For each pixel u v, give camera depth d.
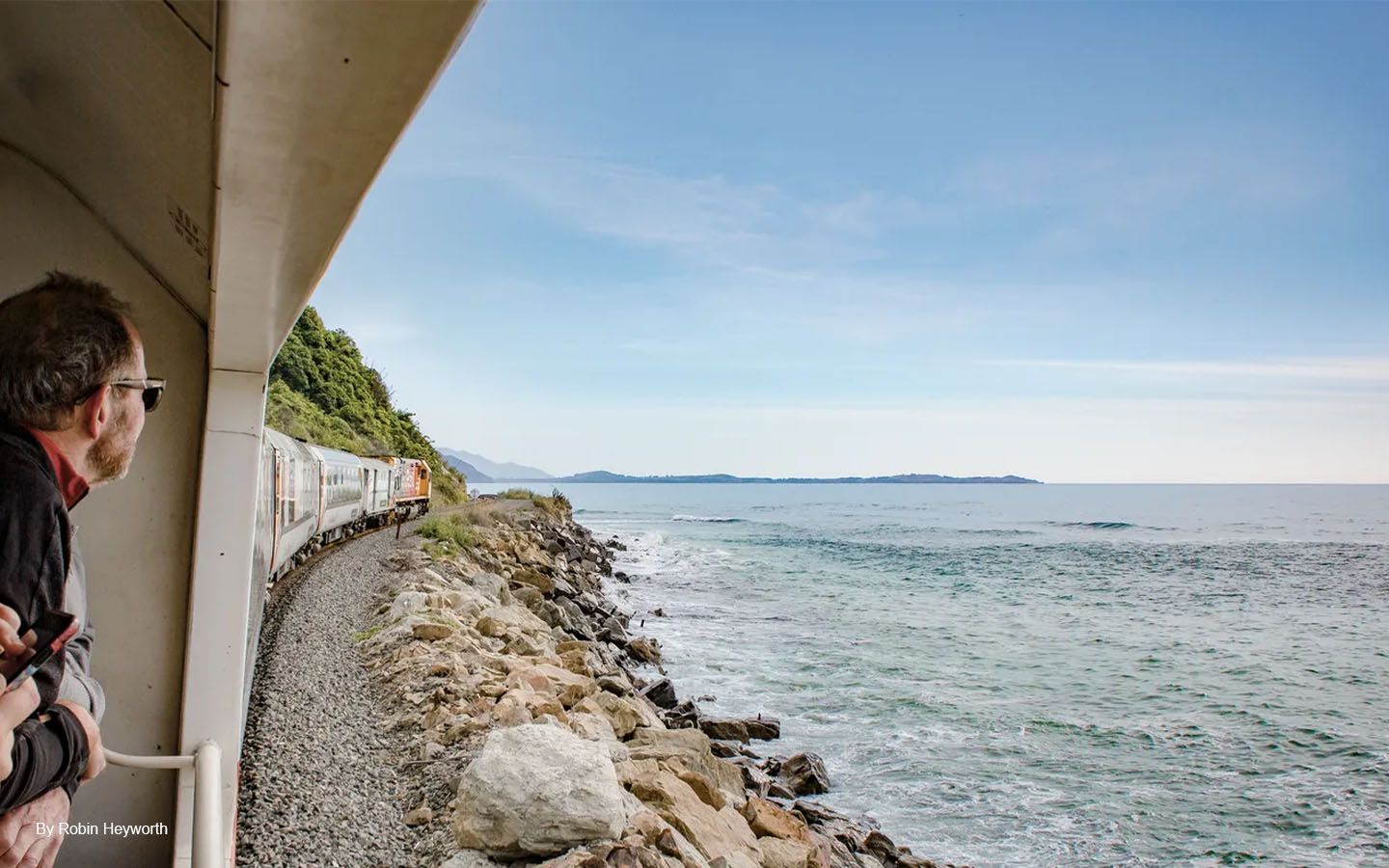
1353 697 20.30
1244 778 14.44
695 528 96.50
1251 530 101.12
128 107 1.37
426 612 11.52
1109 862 11.22
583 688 9.40
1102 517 138.50
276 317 1.77
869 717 17.09
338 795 5.70
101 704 1.58
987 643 26.03
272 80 0.99
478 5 0.90
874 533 88.19
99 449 1.47
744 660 21.97
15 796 1.25
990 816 12.48
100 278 2.02
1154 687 21.05
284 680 8.03
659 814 6.25
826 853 8.34
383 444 52.50
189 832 2.15
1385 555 65.25
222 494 2.15
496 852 4.93
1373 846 11.84
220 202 1.27
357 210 1.29
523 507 48.16
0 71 1.56
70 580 1.45
